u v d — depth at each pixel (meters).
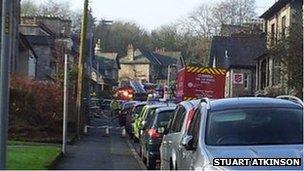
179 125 12.02
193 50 110.25
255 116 9.31
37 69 56.78
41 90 25.09
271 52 32.81
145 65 130.25
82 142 25.50
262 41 58.09
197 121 9.75
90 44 56.19
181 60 123.94
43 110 24.81
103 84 99.88
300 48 29.91
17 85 24.83
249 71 62.75
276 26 44.28
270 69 43.78
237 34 71.88
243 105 9.59
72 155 19.14
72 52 52.69
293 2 40.50
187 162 9.52
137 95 77.12
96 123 45.56
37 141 23.55
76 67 36.22
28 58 45.31
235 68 62.94
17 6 39.03
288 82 30.20
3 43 7.71
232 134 8.97
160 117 17.77
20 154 16.36
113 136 31.25
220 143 8.81
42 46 58.47
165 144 13.00
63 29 71.12
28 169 13.40
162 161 13.37
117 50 136.75
